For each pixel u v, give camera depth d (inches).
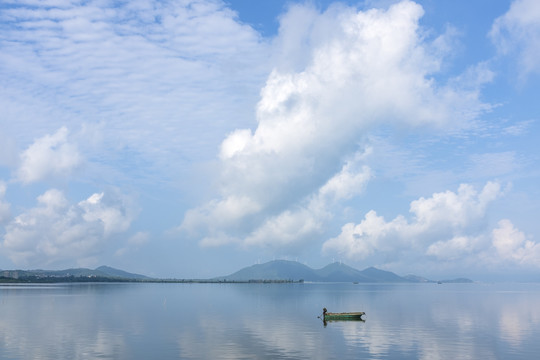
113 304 6353.3
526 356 2367.1
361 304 6702.8
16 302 6717.5
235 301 7377.0
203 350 2479.1
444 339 2920.8
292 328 3479.3
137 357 2282.2
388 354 2405.3
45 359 2230.6
